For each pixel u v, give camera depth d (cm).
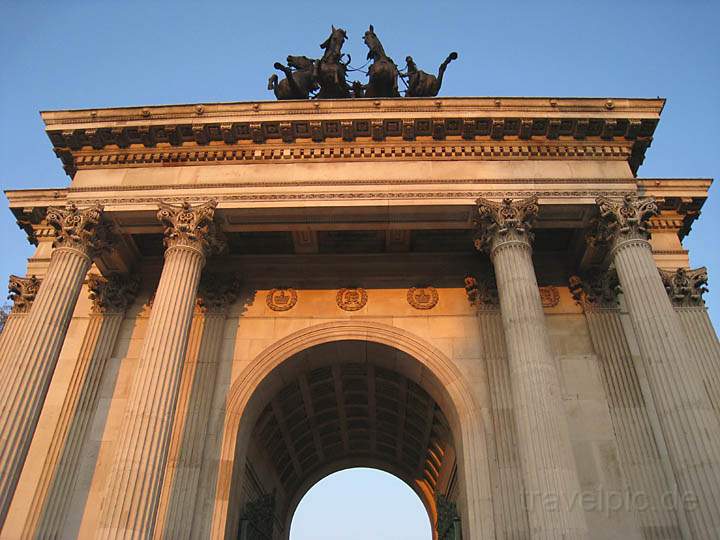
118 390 3491
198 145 3622
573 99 3525
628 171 3472
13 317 3684
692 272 3678
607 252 3484
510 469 3108
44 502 3114
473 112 3525
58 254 3231
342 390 4366
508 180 3438
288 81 4147
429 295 3831
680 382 2731
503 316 3069
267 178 3506
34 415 2820
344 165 3556
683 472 2577
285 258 4000
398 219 3466
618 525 2962
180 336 2983
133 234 3716
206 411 3375
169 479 3130
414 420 4453
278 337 3703
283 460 4716
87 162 3628
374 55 4428
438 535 4097
